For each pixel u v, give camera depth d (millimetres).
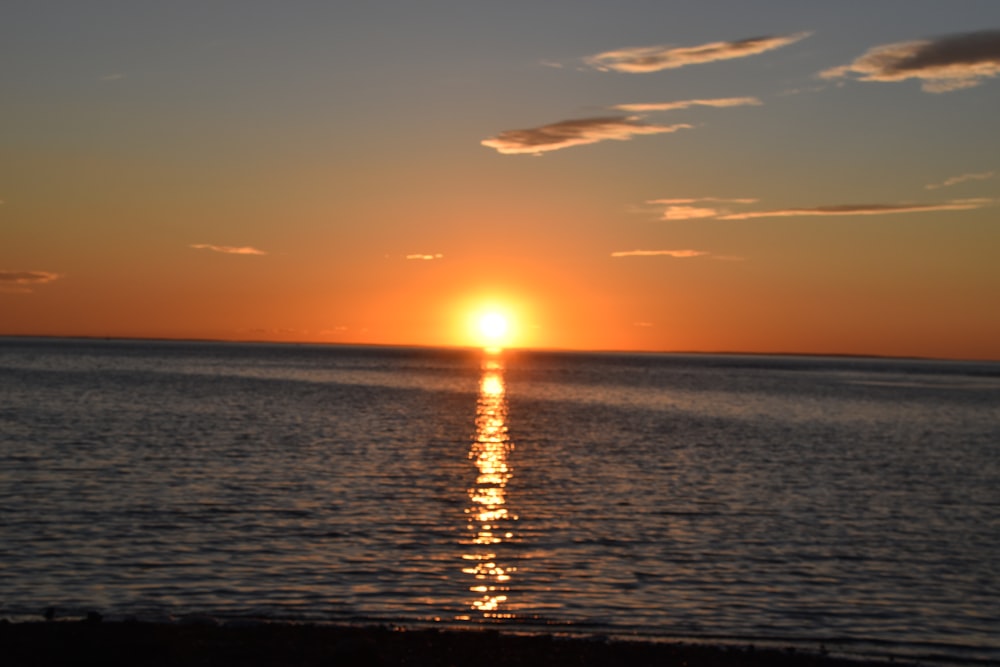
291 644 17828
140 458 45594
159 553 26266
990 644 20531
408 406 92125
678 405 103688
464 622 20953
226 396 97500
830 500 38781
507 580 24562
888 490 42094
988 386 189875
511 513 33750
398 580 24234
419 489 38625
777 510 35969
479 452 53250
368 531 29875
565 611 22109
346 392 113562
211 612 21078
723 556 27938
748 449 58156
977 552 29297
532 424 74312
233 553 26516
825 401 118000
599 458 51625
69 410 73688
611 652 18422
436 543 28516
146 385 113562
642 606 22719
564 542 29219
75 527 29156
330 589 23266
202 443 52875
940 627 21688
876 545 30031
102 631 17938
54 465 42312
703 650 18859
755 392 139000
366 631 19000
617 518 33406
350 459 47938
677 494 39156
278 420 70062
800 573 26156
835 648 20047
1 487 35906
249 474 41156
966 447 63531
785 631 21188
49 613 20016
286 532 29375
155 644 16938
